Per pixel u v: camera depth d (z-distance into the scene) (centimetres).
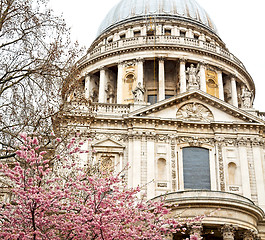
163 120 4169
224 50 6322
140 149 4047
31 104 2425
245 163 4097
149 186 3866
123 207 2225
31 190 1925
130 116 4138
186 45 5938
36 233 1938
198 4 7369
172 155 4075
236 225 3334
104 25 7181
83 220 2041
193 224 3222
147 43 5922
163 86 5691
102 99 5812
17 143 2356
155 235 2247
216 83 6006
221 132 4225
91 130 4134
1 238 1991
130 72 5844
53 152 2417
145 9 6756
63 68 2527
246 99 4666
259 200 3962
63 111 2566
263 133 4303
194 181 4066
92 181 2209
